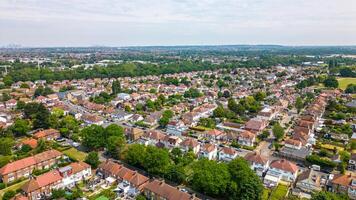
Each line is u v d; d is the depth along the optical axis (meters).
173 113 196.25
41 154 116.00
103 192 94.44
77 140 145.25
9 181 102.25
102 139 133.00
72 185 101.75
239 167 93.31
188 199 84.19
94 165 114.69
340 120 178.50
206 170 93.94
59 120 171.50
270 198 92.75
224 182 89.06
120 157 123.88
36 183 92.69
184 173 103.31
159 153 108.12
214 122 179.50
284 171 107.94
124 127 163.50
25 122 155.50
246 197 87.06
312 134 154.12
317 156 122.88
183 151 129.88
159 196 90.06
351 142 137.88
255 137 151.50
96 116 180.62
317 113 190.12
